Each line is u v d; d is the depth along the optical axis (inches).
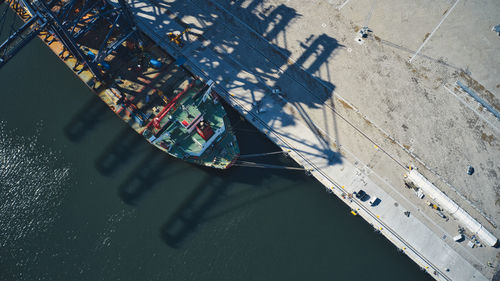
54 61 3422.7
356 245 2827.3
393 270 2768.2
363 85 3284.9
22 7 3422.7
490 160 3056.1
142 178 3036.4
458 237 2795.3
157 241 2842.0
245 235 2847.0
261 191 2984.7
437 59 3385.8
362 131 3129.9
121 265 2778.1
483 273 2741.1
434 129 3147.1
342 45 3432.6
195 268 2763.3
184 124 2908.5
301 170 3051.2
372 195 2930.6
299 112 3186.5
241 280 2723.9
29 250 2824.8
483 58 3385.8
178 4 3592.5
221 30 3481.8
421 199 2933.1
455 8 3560.5
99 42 3331.7
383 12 3555.6
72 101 3284.9
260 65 3351.4
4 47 2608.3
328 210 2928.2
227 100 3216.0
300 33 3481.8
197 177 3036.4
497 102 3240.7
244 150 3102.9
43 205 2955.2
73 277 2751.0
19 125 3203.7
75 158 3095.5
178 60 3287.4
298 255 2787.9
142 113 3061.0
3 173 3058.6
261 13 3560.5
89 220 2908.5
